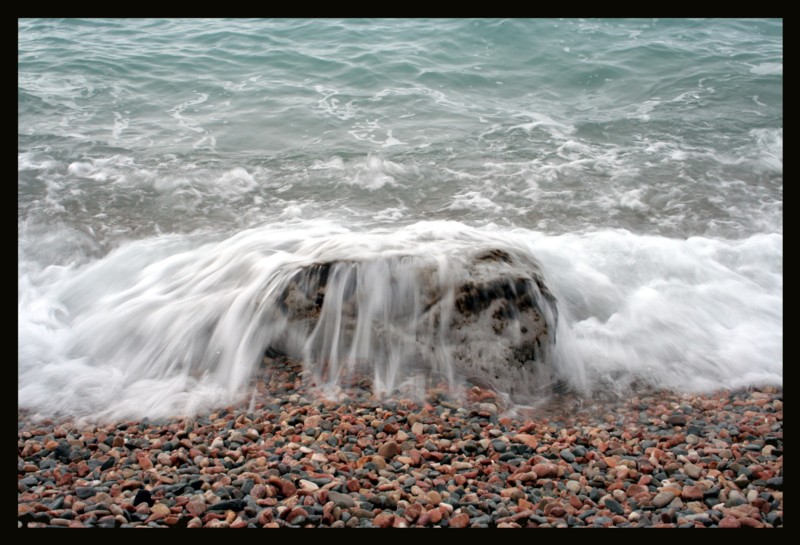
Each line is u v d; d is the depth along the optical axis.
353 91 11.97
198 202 7.90
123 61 13.31
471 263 5.34
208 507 3.58
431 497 3.71
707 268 6.55
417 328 5.22
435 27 15.54
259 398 4.88
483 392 4.93
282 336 5.37
